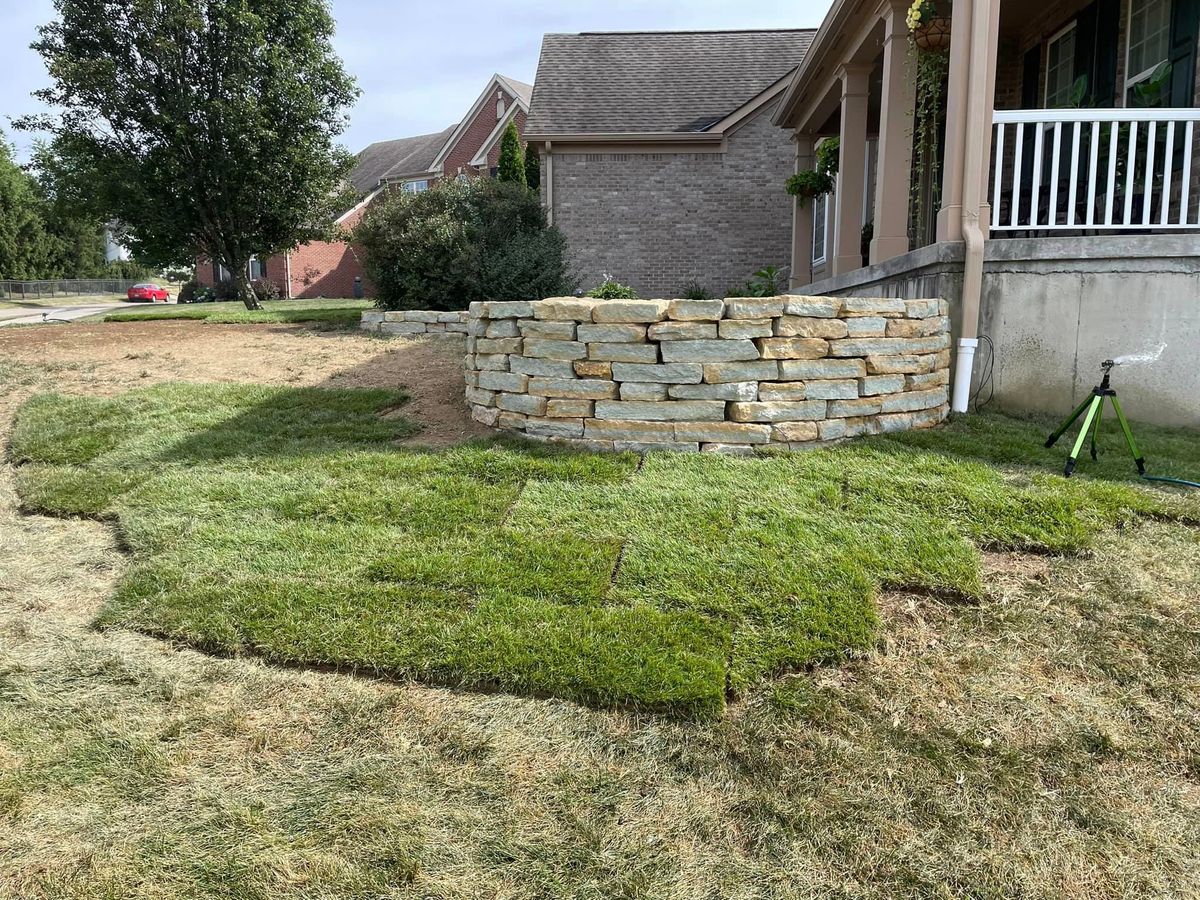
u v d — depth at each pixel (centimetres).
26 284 3441
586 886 162
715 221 1325
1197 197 557
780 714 212
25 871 164
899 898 160
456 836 175
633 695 216
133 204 1483
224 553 300
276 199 1523
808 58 841
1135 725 209
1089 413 371
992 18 450
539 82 1442
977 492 333
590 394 407
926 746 201
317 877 163
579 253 1331
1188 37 563
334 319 901
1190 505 324
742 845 173
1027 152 772
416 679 229
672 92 1404
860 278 625
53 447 442
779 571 275
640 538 304
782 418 399
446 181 953
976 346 474
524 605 259
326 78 1560
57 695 223
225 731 209
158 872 164
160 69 1437
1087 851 171
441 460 390
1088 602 261
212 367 639
